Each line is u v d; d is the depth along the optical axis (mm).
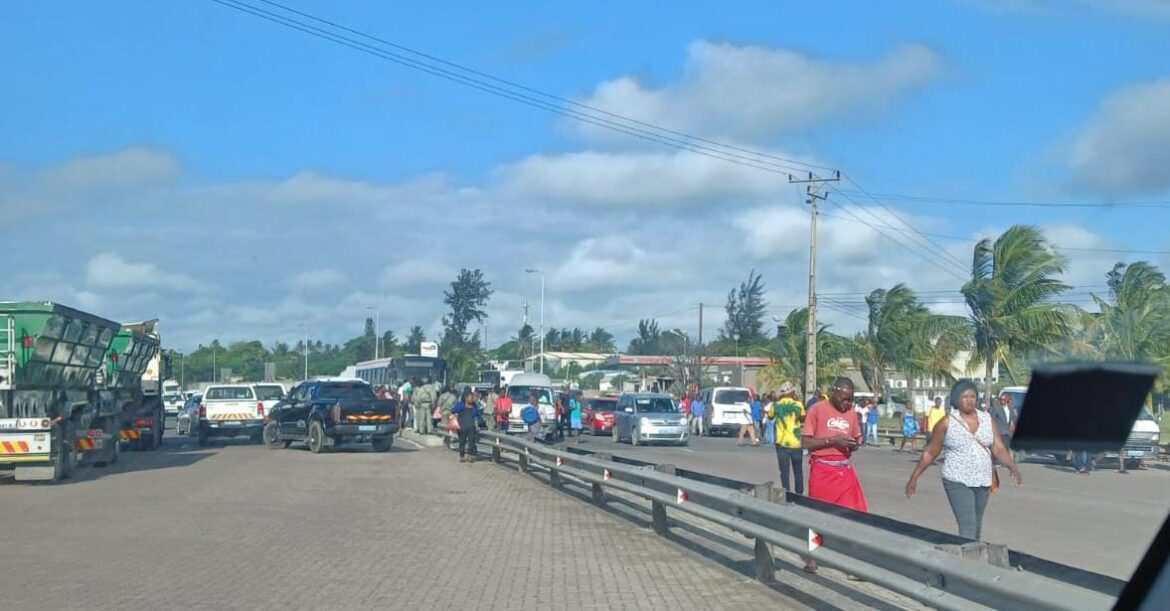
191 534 14102
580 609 9695
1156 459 29625
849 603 9922
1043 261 35406
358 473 23688
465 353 100000
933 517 16531
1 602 9750
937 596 7488
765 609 9695
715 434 48844
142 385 34406
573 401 43781
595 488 17484
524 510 17000
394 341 124375
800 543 9766
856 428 11672
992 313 36125
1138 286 34281
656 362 83000
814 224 43438
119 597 10000
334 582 10836
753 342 89500
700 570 11648
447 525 15180
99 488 20094
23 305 20547
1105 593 6086
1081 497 20422
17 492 19359
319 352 145250
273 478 22281
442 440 34375
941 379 41844
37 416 21375
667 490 13703
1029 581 6578
